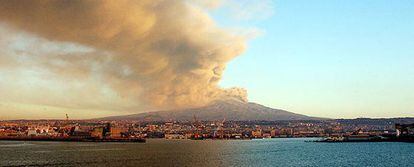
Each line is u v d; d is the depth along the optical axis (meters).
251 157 195.00
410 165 141.00
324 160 171.38
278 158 187.00
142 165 149.88
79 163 158.38
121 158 186.25
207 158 188.88
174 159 180.38
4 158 185.50
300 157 192.12
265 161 168.50
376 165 143.75
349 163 154.38
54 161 167.75
